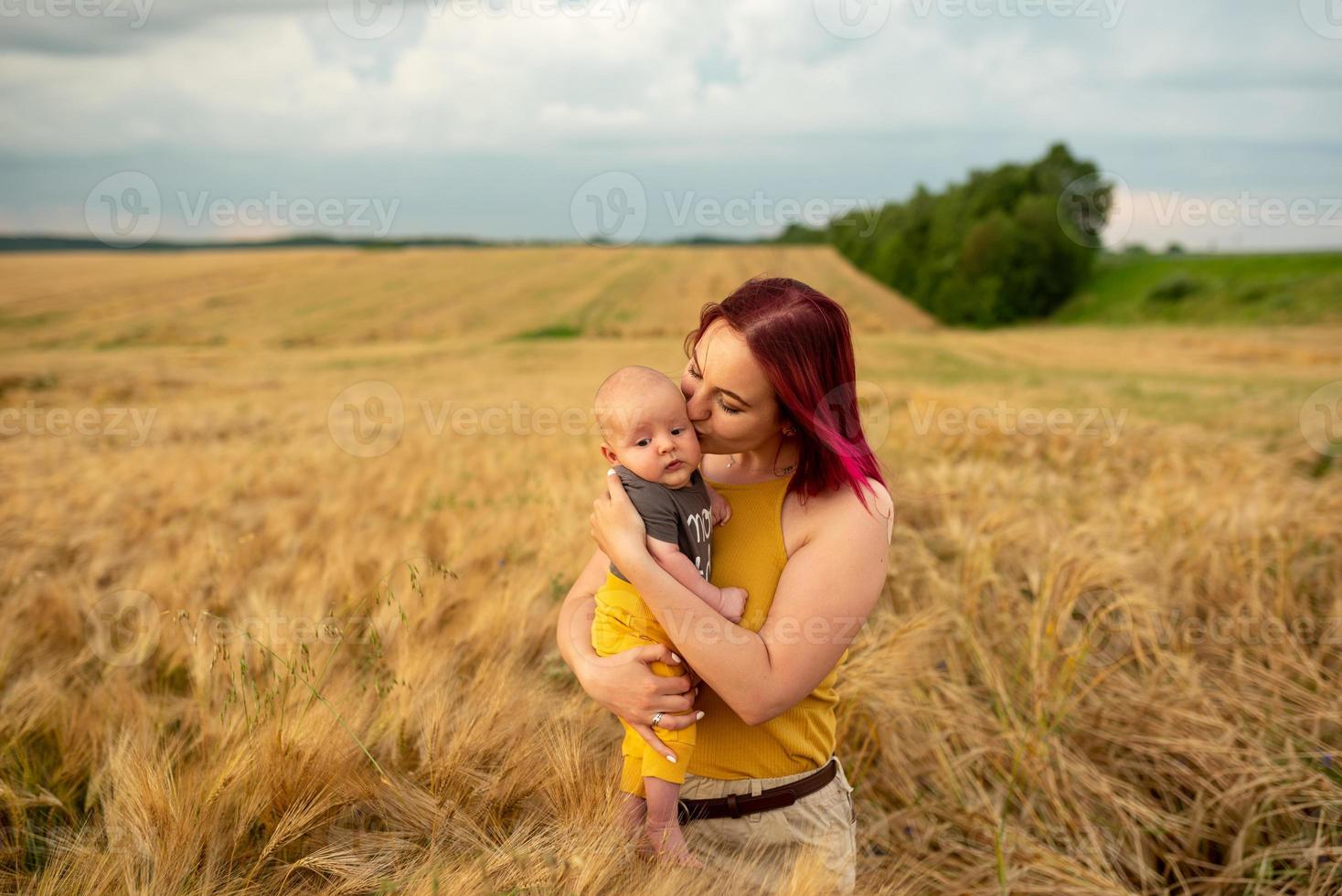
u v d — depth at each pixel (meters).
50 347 35.69
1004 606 3.45
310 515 5.22
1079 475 7.10
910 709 2.63
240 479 6.74
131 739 2.06
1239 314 52.44
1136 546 4.13
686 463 1.48
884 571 1.51
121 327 40.44
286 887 1.61
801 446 1.51
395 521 4.70
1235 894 2.29
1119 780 2.70
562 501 4.71
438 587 2.84
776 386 1.40
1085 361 33.31
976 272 61.16
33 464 8.73
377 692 2.13
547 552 3.52
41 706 2.40
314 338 39.66
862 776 2.46
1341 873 2.21
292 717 1.94
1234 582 3.73
